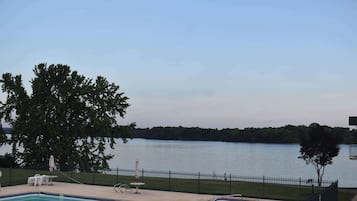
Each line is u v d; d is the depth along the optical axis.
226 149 179.25
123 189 31.22
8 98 53.75
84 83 55.22
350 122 47.22
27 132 53.22
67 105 54.62
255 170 81.25
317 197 18.81
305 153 35.78
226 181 38.03
